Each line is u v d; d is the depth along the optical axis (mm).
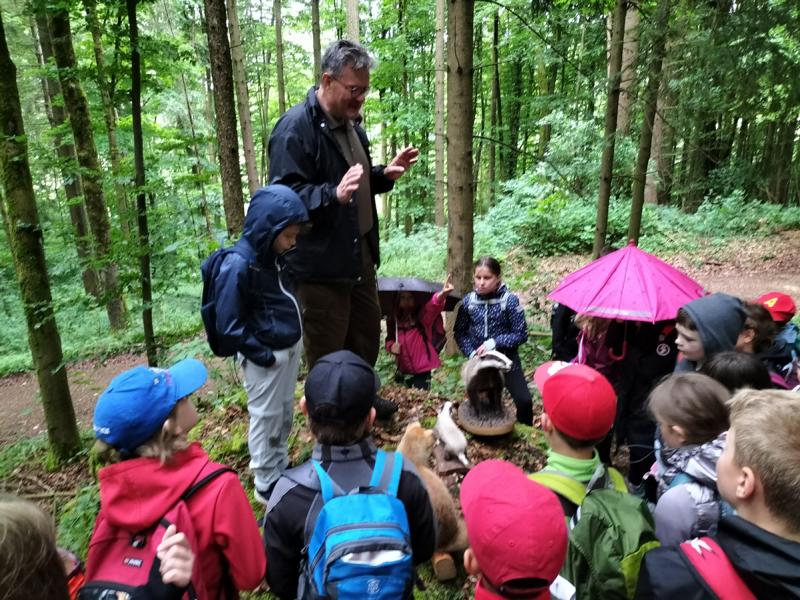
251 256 2445
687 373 2045
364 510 1474
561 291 3715
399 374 4809
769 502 1192
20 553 1015
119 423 1531
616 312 3279
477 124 27094
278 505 1622
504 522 1336
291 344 2611
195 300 5391
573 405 1853
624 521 1549
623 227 13508
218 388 5289
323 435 1641
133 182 4938
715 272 11391
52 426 5543
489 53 22594
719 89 6230
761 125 15094
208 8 6242
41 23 12469
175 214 6270
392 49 19109
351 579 1354
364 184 3209
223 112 6570
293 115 2889
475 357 3637
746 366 2244
